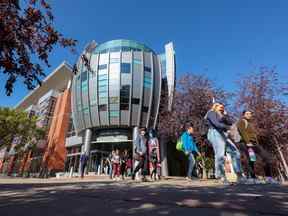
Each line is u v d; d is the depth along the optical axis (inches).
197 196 139.3
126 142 1413.6
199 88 1009.5
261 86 836.0
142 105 1409.9
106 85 1396.4
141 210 105.3
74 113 1557.6
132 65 1424.7
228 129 270.7
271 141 797.2
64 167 1691.7
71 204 124.1
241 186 224.4
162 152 1450.5
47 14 201.0
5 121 1382.9
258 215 90.9
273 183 278.4
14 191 206.2
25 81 209.5
